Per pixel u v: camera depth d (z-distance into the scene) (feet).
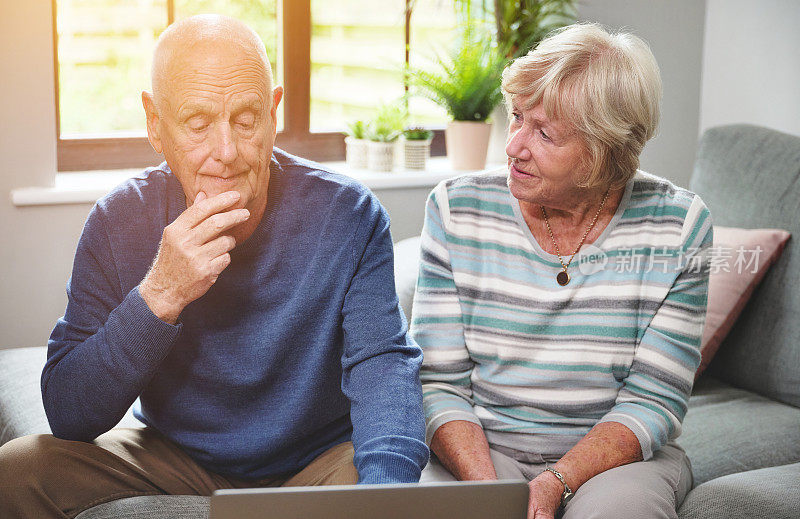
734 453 6.11
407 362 4.49
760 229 7.16
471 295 5.19
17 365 6.18
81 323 4.49
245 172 4.25
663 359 5.03
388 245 4.84
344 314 4.65
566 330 5.07
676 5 10.24
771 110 10.01
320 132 9.58
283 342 4.60
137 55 8.60
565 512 4.59
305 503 3.15
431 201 5.35
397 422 4.16
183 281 4.05
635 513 4.33
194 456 4.77
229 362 4.60
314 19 9.39
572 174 4.79
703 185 7.80
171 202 4.70
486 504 3.27
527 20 9.78
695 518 5.08
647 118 4.78
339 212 4.73
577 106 4.61
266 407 4.69
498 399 5.19
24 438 4.43
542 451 5.08
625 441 4.82
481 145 9.59
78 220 7.59
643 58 4.80
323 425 4.83
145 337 4.09
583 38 4.76
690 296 5.12
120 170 8.55
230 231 4.48
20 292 7.49
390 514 3.21
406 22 10.00
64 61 8.29
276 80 9.33
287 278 4.64
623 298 5.06
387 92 10.05
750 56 10.12
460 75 9.52
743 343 7.17
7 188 7.36
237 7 8.99
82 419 4.27
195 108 4.08
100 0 8.33
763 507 5.12
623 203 5.14
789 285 6.94
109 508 4.25
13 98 7.29
